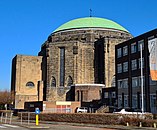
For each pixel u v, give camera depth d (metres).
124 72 82.75
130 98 78.94
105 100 91.50
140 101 74.44
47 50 108.06
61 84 105.25
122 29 115.81
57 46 107.00
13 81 119.88
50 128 41.78
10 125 47.38
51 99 104.56
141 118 48.62
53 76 106.12
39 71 116.75
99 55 106.38
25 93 114.31
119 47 86.12
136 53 77.50
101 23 114.12
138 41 76.81
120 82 84.50
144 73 73.25
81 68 105.44
